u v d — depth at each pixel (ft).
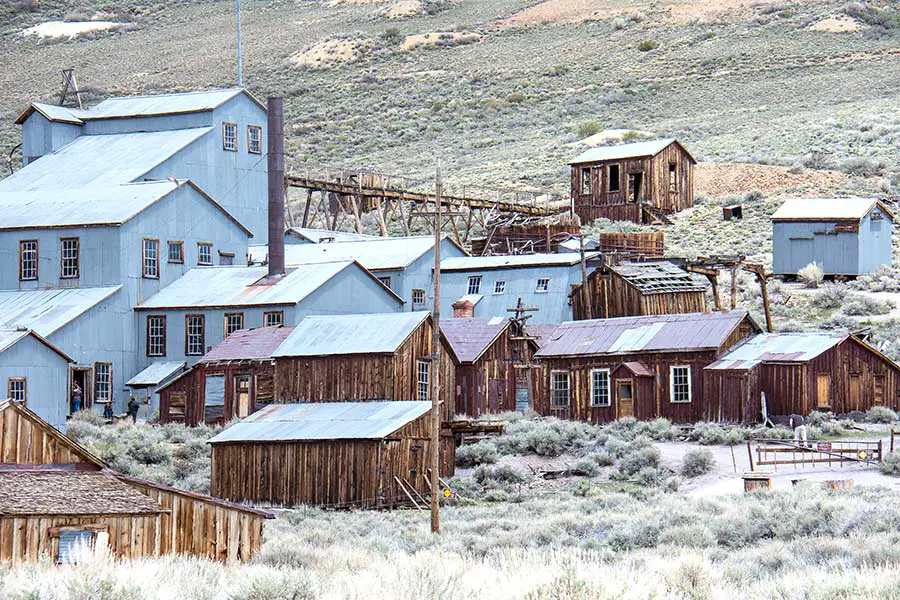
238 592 164.96
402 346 432.25
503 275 627.05
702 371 471.21
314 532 298.15
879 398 473.26
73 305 562.66
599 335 509.76
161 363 572.92
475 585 167.84
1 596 152.05
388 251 653.30
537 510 356.18
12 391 496.23
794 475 373.61
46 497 224.94
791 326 591.37
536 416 501.15
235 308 562.25
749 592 181.37
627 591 157.79
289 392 441.68
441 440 415.64
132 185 616.39
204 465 438.81
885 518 264.52
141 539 234.58
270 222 588.50
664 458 419.33
